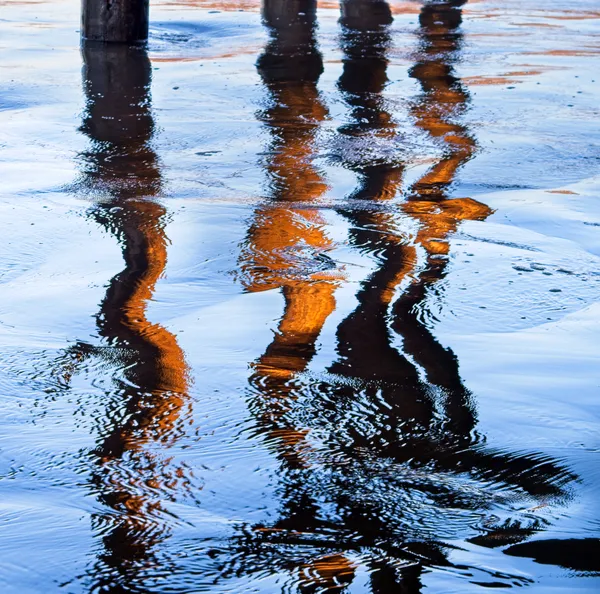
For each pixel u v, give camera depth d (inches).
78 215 233.3
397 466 121.3
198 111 359.9
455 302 180.1
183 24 596.1
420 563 99.3
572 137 331.0
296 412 135.3
